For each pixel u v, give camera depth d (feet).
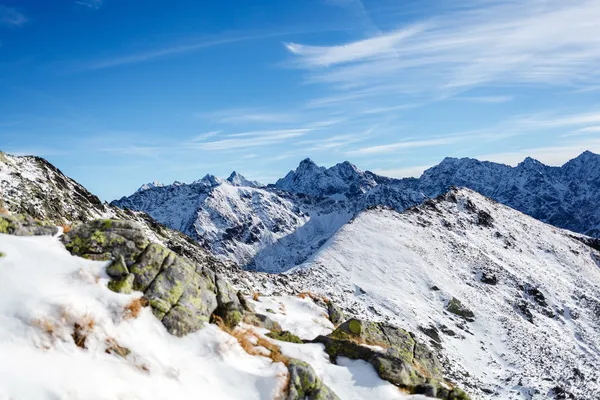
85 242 52.70
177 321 48.65
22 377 34.01
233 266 168.86
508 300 232.53
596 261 346.95
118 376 38.83
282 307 108.17
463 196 378.12
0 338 36.35
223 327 54.80
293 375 48.88
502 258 290.97
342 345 62.85
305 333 89.04
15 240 48.57
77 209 131.95
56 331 38.96
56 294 42.09
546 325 220.64
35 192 117.70
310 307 116.47
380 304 190.08
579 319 239.09
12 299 39.75
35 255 47.16
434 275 234.79
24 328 37.86
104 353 40.32
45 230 53.26
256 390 45.65
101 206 154.61
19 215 57.00
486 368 160.56
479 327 196.54
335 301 177.06
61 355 37.81
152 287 50.67
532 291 248.93
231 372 46.65
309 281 196.03
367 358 59.93
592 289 287.69
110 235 54.29
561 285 275.59
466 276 248.11
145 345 43.62
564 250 344.08
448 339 176.65
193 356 46.55
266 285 154.81
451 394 58.95
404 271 232.53
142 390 38.88
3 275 42.19
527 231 363.97
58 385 34.88
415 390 58.44
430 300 209.56
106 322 42.75
